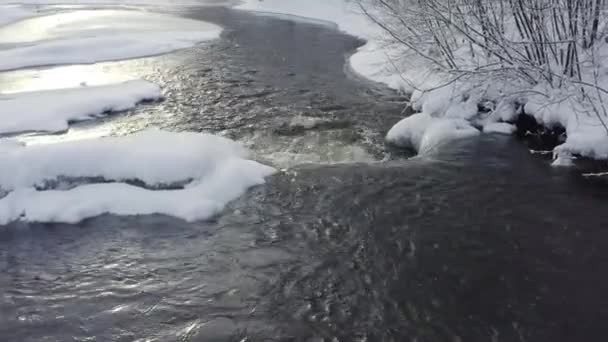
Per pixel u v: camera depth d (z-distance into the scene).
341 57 15.39
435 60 9.17
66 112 9.85
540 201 6.35
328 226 5.96
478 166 7.41
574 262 5.16
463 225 5.88
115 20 23.25
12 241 5.84
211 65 14.27
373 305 4.66
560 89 8.43
